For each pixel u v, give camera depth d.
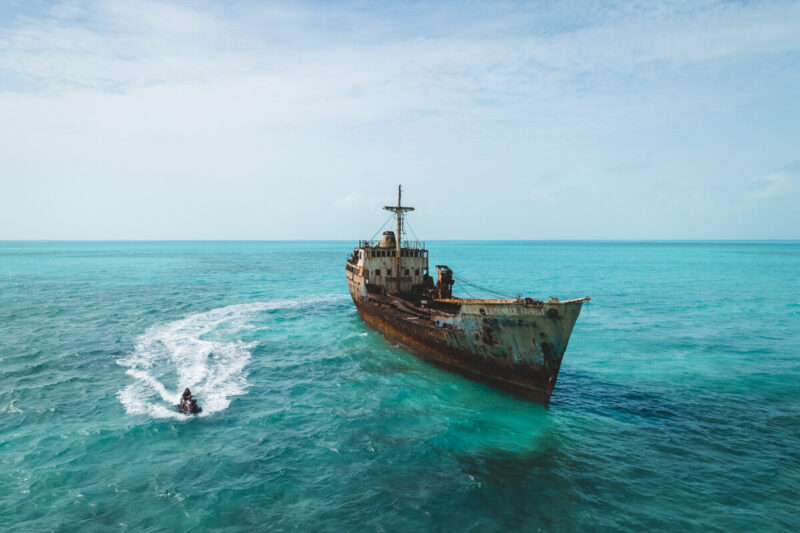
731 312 50.38
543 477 16.47
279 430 20.05
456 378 27.64
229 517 13.84
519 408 23.05
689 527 13.61
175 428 19.77
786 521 13.80
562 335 21.19
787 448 18.55
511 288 76.94
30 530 12.94
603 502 14.93
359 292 40.22
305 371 28.77
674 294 66.44
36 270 107.00
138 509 14.08
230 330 40.69
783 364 30.27
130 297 61.12
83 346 33.59
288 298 62.50
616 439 19.53
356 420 21.31
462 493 15.38
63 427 19.56
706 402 23.67
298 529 13.36
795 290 70.69
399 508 14.48
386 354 32.75
